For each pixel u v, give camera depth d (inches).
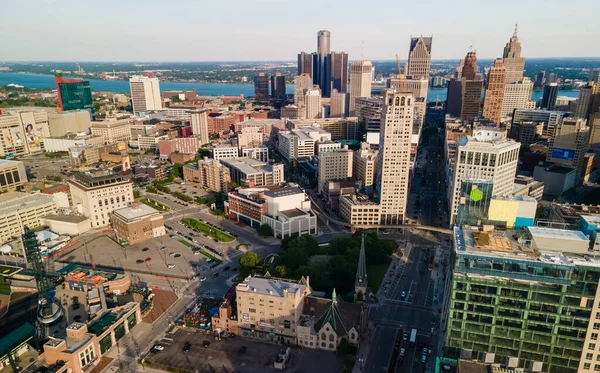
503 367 6879.9
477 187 7839.6
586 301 6245.1
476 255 6550.2
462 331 6943.9
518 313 6594.5
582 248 6633.9
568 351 6515.8
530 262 6338.6
